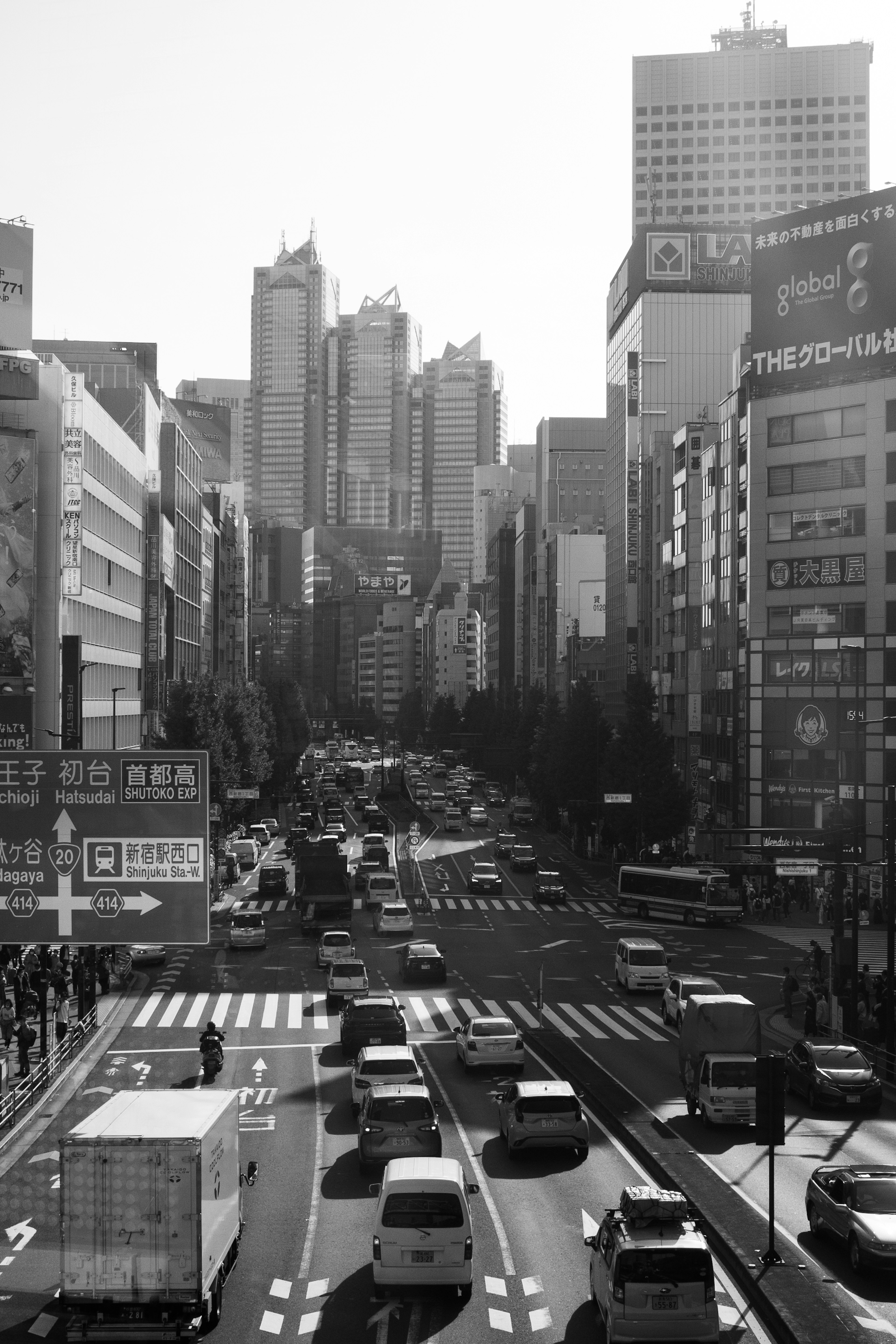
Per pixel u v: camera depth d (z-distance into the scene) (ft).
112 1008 164.66
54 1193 87.56
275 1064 131.23
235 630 630.74
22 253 267.59
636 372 485.97
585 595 629.92
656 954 177.68
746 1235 75.20
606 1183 88.02
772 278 292.20
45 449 267.18
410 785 536.42
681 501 371.76
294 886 289.12
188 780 88.53
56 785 88.89
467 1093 118.42
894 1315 63.36
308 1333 62.39
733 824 301.63
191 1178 61.26
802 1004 168.76
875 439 277.23
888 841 146.82
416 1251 65.51
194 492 472.03
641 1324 58.29
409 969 183.83
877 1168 76.84
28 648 261.24
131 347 470.80
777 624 288.71
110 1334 60.95
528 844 379.35
